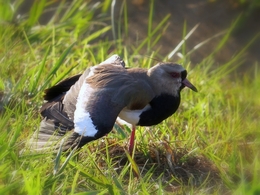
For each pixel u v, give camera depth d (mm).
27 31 15805
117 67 11367
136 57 16531
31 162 9773
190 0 19984
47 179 9344
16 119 11219
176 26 19172
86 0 19328
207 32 19109
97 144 11414
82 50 15461
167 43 18484
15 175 9344
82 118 10188
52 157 9938
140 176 10336
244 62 18328
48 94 11461
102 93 10516
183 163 11344
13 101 12047
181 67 11383
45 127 10438
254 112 14508
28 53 14273
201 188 10617
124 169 10375
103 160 11000
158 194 9688
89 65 14188
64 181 9500
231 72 17922
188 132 12258
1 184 9320
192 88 11500
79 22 16547
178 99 11555
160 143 11531
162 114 11336
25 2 19422
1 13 16234
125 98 10602
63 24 16391
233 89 16016
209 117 13359
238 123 13023
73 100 10734
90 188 9758
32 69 12992
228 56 18516
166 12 19562
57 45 15047
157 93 11227
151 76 11219
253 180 10273
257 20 19438
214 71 16594
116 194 9484
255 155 11680
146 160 11352
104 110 10273
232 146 12125
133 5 19656
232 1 19922
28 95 12398
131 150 11227
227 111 14391
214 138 12484
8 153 9711
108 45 16922
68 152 10078
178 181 10555
